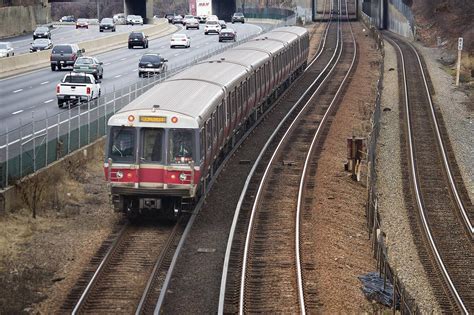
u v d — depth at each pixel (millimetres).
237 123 110250
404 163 123188
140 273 65688
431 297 73000
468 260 83250
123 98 129375
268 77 143000
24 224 78188
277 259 69562
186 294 61531
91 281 62656
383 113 162625
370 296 64875
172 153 78062
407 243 88062
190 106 81625
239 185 95312
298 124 139500
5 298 58594
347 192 99375
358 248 78312
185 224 79750
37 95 157875
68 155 98625
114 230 77500
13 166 83000
